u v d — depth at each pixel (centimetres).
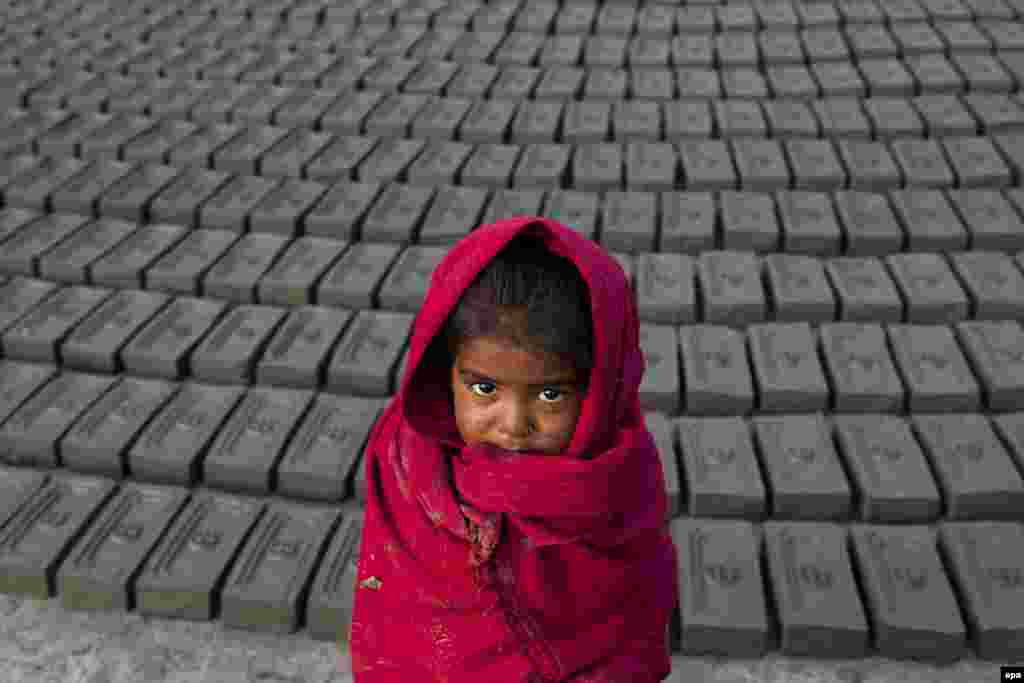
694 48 657
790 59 636
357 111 582
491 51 665
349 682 284
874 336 396
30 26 725
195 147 551
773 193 505
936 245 456
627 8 723
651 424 359
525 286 100
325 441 357
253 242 466
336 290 431
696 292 453
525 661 125
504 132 560
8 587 312
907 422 361
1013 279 424
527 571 121
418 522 124
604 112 580
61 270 452
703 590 293
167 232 478
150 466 352
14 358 412
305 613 303
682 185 537
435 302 107
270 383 399
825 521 331
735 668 285
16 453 363
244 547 315
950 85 588
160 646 296
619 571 125
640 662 131
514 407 106
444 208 492
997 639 278
